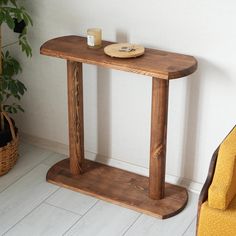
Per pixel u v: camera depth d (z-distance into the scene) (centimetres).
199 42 255
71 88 275
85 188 284
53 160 315
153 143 261
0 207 274
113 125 298
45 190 287
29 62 311
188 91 267
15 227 260
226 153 209
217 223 212
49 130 325
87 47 265
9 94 304
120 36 275
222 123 266
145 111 284
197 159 280
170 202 272
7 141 295
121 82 284
